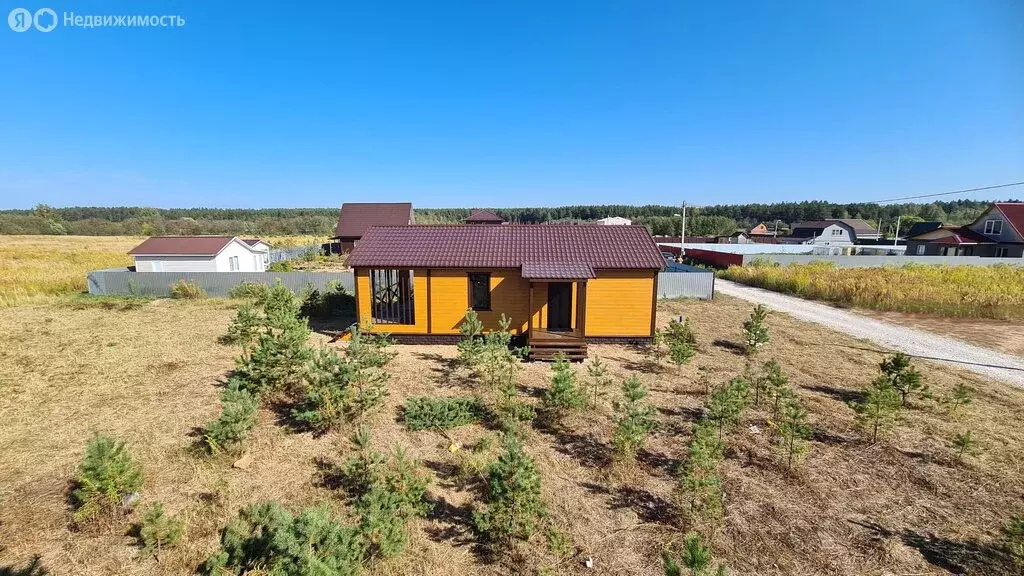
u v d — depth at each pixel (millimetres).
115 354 11930
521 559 4977
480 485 6320
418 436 7645
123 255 40250
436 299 13273
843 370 11211
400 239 14188
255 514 4875
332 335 14500
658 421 8195
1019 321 16531
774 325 16094
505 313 13289
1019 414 8641
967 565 4859
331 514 5535
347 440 7449
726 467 6738
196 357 11711
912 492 6164
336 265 35344
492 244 13914
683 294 22047
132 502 5559
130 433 7602
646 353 12594
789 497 6031
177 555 4895
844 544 5180
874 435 7527
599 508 5840
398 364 11453
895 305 18406
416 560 4926
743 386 8258
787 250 48062
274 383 8758
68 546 4996
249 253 29422
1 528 5230
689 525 5465
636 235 14508
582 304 12094
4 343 12852
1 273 26719
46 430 7695
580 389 8750
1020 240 36688
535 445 7445
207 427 6793
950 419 8383
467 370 11047
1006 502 5957
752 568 4816
